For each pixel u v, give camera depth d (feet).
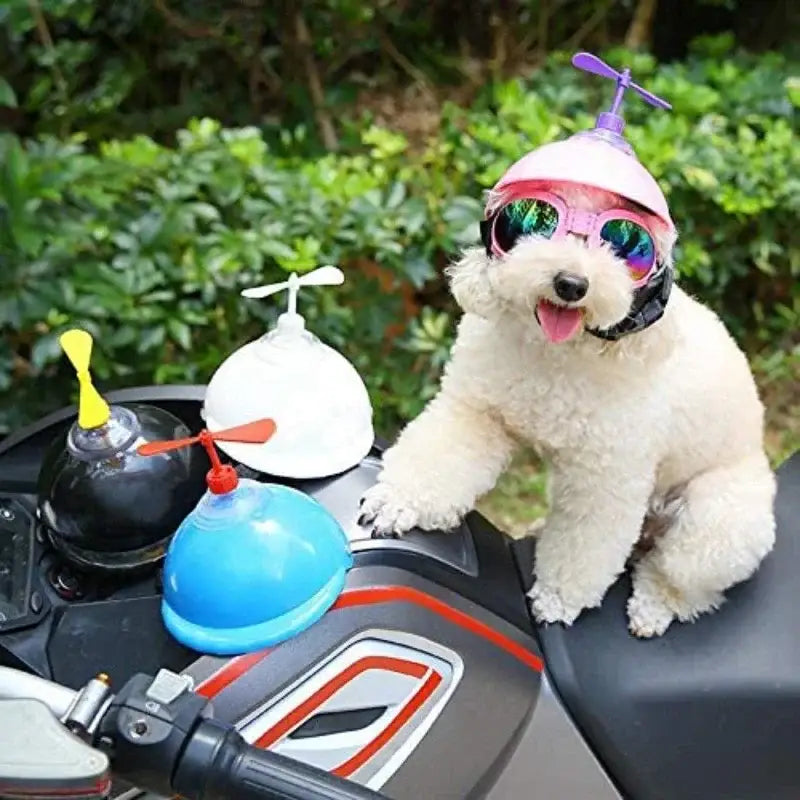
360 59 9.16
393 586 3.36
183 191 5.91
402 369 6.65
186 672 3.12
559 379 3.59
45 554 3.41
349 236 6.00
